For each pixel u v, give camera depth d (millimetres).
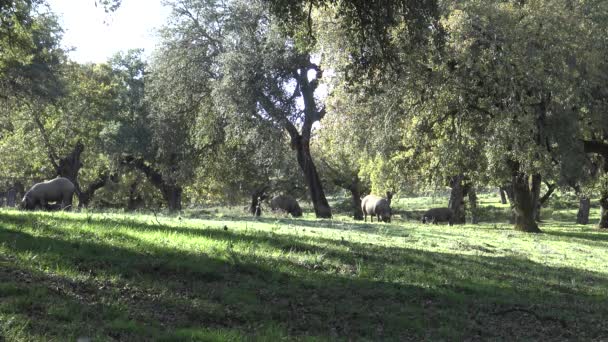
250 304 7773
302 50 17234
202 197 70250
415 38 16312
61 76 43250
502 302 9812
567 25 26125
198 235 12023
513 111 26094
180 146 43938
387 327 7781
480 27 25781
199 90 39000
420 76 26500
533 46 26125
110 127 51500
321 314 7910
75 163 55188
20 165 55156
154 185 62500
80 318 6020
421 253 14273
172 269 8641
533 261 16656
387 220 40750
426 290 9844
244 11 34219
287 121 35250
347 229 20641
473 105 28719
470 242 20531
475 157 32281
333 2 15797
